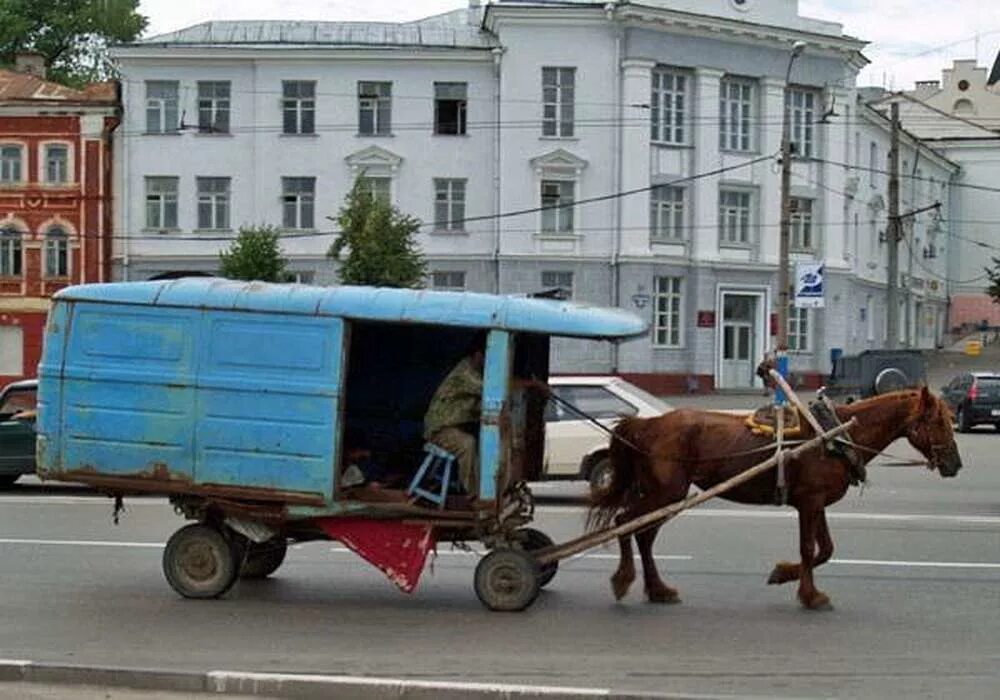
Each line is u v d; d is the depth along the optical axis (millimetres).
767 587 12852
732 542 15781
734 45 54156
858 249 62812
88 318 11852
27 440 21344
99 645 10172
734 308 55031
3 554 14766
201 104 53625
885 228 66188
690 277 53469
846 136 57375
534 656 9820
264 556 13125
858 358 39219
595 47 52250
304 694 8633
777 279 55344
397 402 13312
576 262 52375
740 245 54594
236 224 53469
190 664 9516
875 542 15812
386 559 11570
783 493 11516
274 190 53375
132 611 11547
